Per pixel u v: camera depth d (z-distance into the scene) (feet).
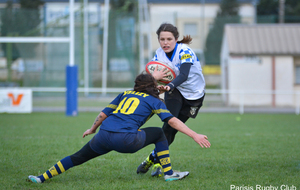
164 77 48.55
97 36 259.60
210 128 107.65
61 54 255.09
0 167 52.26
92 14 261.03
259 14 447.01
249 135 91.09
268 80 210.79
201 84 51.93
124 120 41.16
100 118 43.80
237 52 210.18
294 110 187.52
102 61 257.75
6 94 161.17
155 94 43.57
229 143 77.51
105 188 41.37
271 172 50.03
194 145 75.56
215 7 362.12
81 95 212.02
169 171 45.14
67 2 312.71
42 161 56.80
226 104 208.95
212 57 252.01
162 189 41.04
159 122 130.21
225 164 55.88
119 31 261.44
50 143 75.25
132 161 58.03
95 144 41.29
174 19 300.20
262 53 209.05
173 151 68.08
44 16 241.35
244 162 57.26
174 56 49.21
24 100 162.30
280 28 219.00
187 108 52.11
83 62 257.14
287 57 210.18
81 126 109.50
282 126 114.11
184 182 44.32
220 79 249.55
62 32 252.83
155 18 296.71
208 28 256.93
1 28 238.89
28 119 132.67
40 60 253.44
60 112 170.81
